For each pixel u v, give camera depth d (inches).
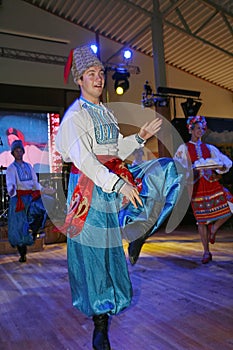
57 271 126.6
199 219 121.2
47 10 339.6
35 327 71.4
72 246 53.4
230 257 131.4
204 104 414.9
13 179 141.6
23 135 336.5
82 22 352.2
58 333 67.6
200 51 369.7
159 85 296.7
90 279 50.4
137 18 331.6
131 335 64.2
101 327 52.2
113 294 50.8
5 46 321.4
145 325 68.8
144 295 89.0
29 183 146.6
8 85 319.0
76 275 52.4
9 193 141.4
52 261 149.6
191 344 59.3
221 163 119.3
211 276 104.5
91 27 357.1
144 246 173.3
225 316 71.2
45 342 63.6
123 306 51.5
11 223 145.6
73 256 53.1
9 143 331.0
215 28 330.3
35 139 340.8
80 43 350.9
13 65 323.3
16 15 327.6
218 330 64.6
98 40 358.0
